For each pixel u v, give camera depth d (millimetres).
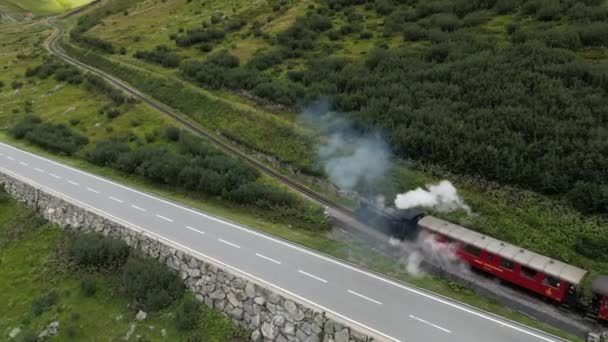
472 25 75125
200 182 49062
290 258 35906
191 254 36062
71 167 58688
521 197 40062
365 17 93750
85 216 44688
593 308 29094
